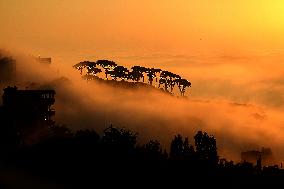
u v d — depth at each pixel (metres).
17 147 145.62
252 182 169.25
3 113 166.62
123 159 152.62
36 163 136.00
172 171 157.50
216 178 163.75
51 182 127.06
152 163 158.25
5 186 118.19
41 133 161.88
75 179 132.62
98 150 151.88
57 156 142.88
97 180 135.50
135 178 143.38
